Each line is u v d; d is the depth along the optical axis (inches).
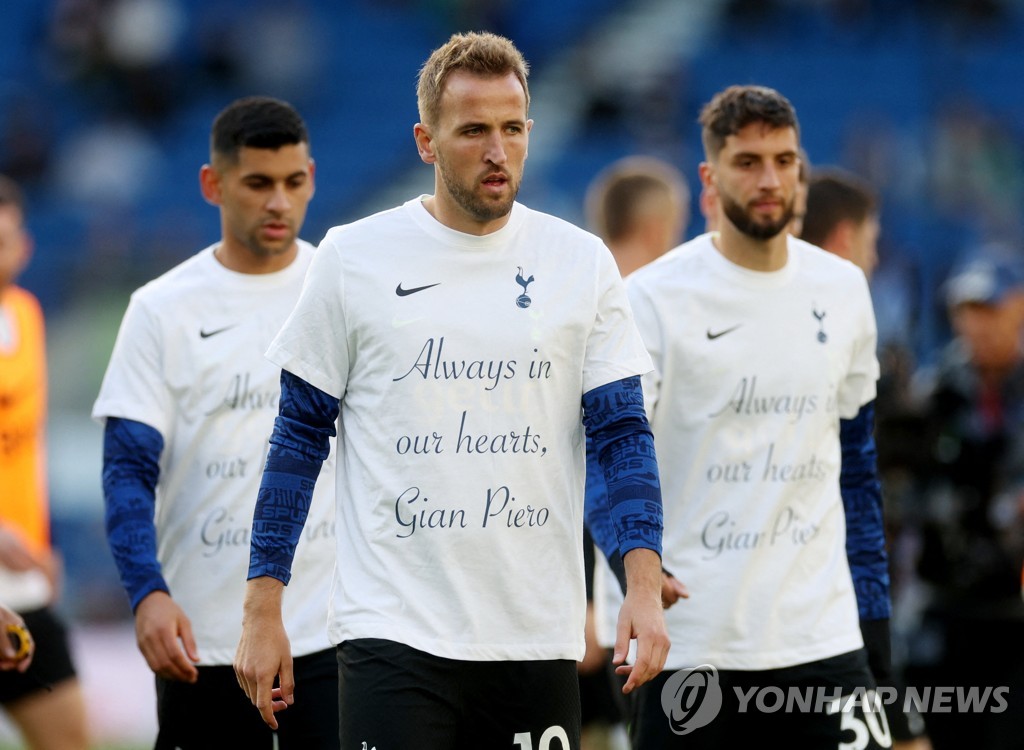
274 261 732.0
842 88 2726.4
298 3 2824.8
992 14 2768.2
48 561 815.1
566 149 2581.2
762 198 681.6
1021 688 917.8
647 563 534.3
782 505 682.2
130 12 2723.9
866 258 839.7
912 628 936.9
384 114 2770.7
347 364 559.5
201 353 717.9
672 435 691.4
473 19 2847.0
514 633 544.4
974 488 923.4
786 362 690.8
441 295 551.5
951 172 2370.8
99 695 1466.5
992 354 920.9
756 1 2822.3
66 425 1995.6
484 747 547.2
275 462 554.6
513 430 547.8
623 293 569.0
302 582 694.5
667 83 2623.0
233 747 716.7
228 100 2728.8
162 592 684.1
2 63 2721.5
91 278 2128.4
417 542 542.0
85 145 2625.5
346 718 541.6
